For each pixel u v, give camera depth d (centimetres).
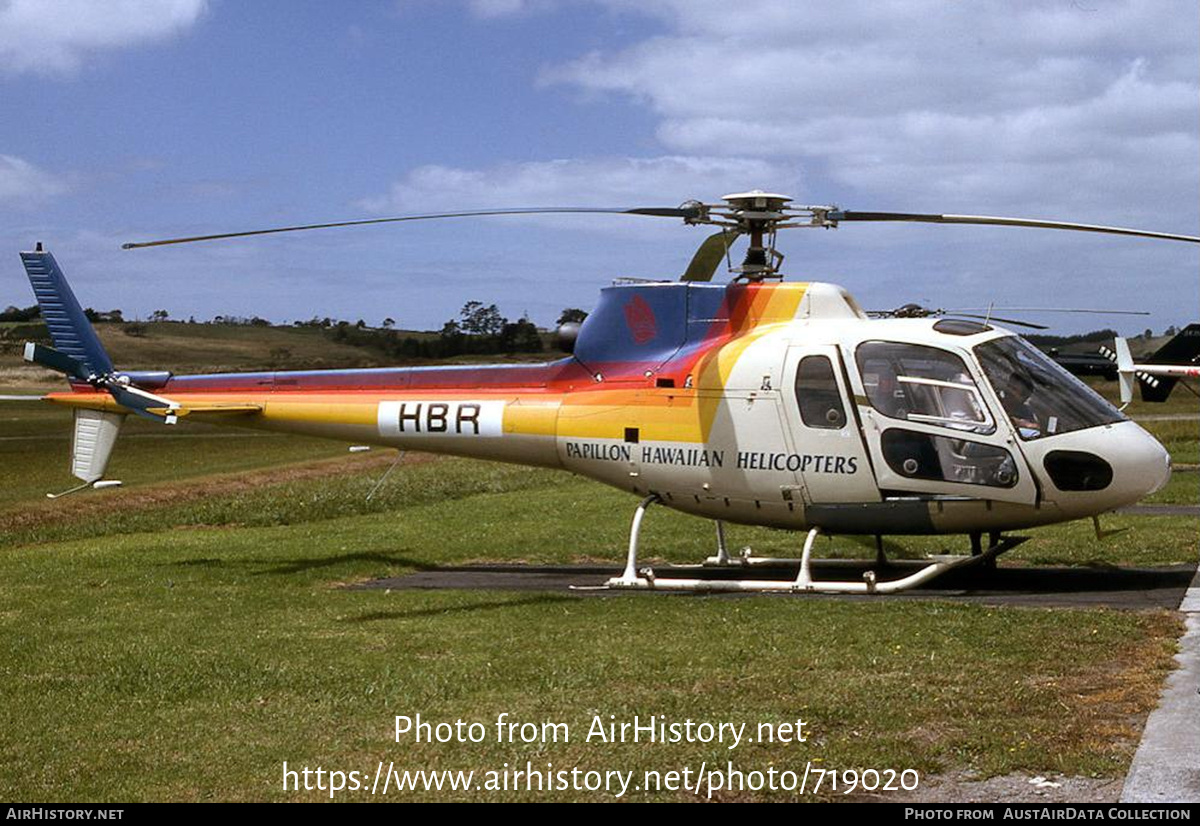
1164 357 2934
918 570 1325
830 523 1221
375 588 1341
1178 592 1139
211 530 1912
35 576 1427
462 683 871
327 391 1470
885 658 890
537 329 4291
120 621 1155
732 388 1250
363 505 2173
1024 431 1156
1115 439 1156
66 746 757
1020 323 1302
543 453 1362
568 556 1537
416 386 1433
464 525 1848
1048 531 1572
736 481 1254
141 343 6956
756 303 1277
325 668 933
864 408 1193
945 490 1174
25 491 2466
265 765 709
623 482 1326
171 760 725
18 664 980
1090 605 1083
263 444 3772
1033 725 723
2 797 668
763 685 831
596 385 1338
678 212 1215
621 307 1338
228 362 6234
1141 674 820
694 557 1499
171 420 1509
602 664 911
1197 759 654
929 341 1187
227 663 958
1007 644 916
